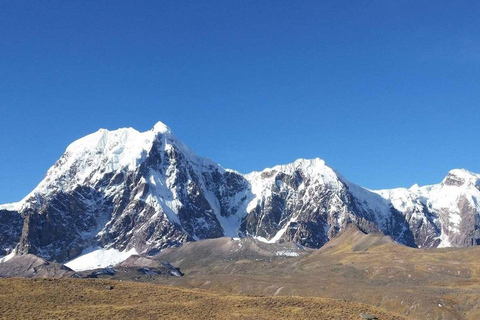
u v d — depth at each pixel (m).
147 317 135.12
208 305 146.00
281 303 148.25
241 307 144.62
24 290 153.88
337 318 137.12
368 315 138.50
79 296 151.38
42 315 134.25
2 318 131.00
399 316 145.38
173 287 171.38
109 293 155.88
